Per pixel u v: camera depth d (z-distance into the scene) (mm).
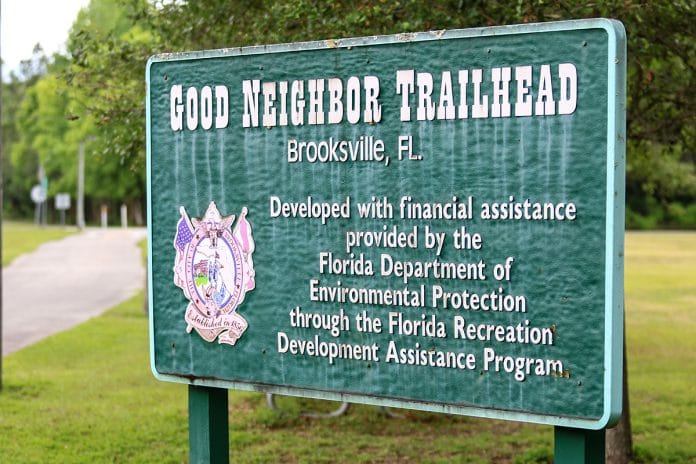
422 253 4652
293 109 5008
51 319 16891
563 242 4301
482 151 4496
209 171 5270
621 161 4227
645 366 11953
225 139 5223
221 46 7633
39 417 9031
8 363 12039
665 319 16500
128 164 9477
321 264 4934
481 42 4488
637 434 8477
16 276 25391
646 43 6453
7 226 63000
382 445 8180
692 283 22469
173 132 5379
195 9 7496
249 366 5176
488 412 4488
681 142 8039
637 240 38719
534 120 4371
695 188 14820
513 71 4410
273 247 5082
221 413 5484
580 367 4262
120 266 28422
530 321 4383
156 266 5461
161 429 8555
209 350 5301
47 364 12008
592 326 4234
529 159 4379
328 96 4910
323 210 4926
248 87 5145
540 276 4355
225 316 5230
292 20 6414
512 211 4418
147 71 5441
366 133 4801
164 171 5410
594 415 4230
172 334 5414
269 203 5090
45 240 41844
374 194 4781
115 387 10516
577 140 4270
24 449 7859
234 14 7367
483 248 4492
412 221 4680
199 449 5449
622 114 4230
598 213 4223
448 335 4590
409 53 4680
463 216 4539
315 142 4949
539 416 4359
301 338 5004
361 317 4828
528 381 4391
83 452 7820
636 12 5844
